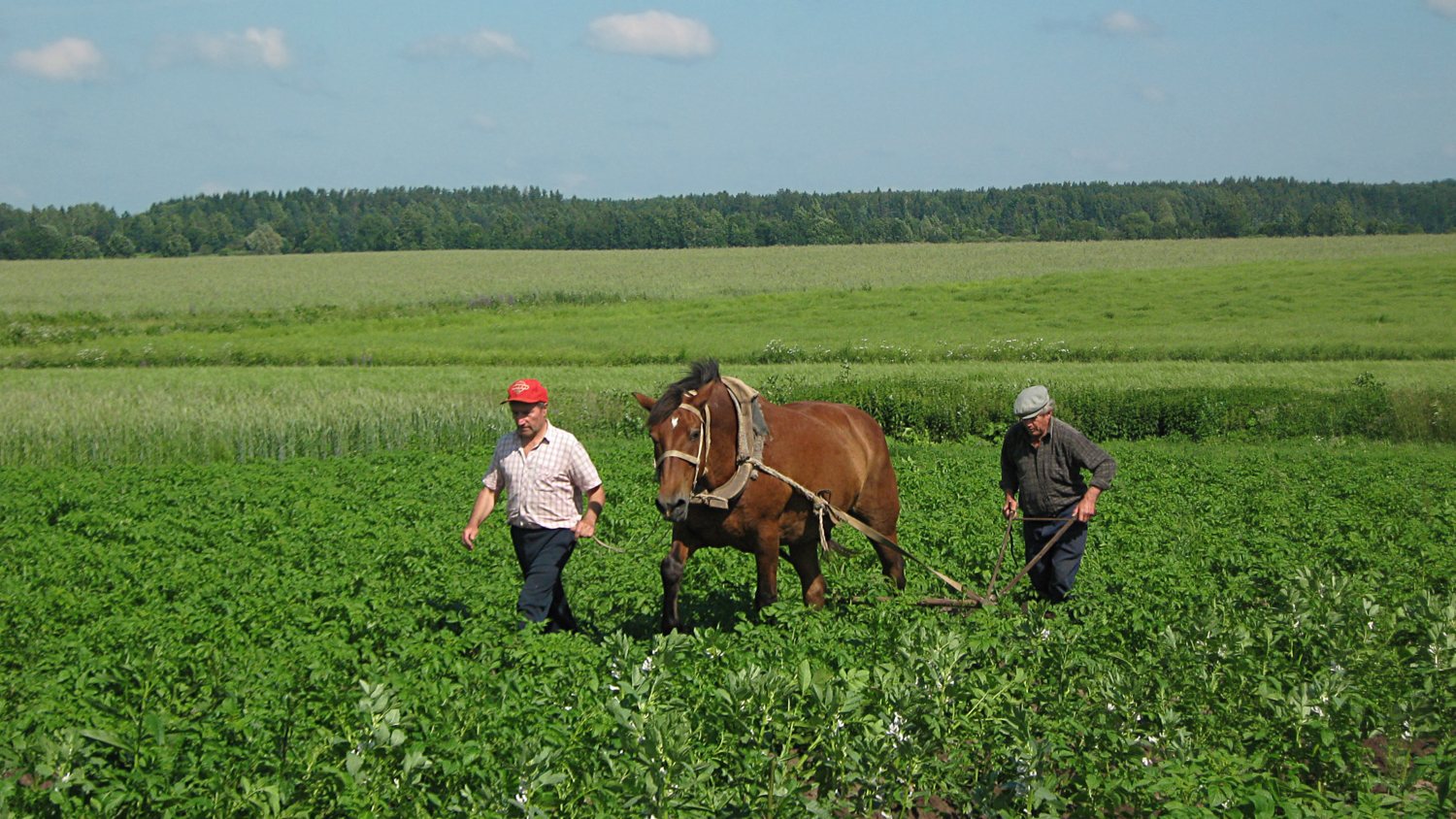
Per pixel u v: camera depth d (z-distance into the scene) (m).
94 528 12.78
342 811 4.85
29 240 156.88
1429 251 100.00
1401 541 11.84
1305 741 5.80
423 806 4.88
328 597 8.74
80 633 7.70
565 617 8.27
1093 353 41.91
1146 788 5.05
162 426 22.98
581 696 5.77
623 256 121.38
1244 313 54.12
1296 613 7.32
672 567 8.00
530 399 7.89
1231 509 14.48
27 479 17.41
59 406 25.23
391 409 25.56
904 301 63.34
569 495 8.12
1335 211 187.88
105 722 5.34
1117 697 5.81
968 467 19.98
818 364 41.09
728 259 111.94
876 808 5.31
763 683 5.55
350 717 5.44
